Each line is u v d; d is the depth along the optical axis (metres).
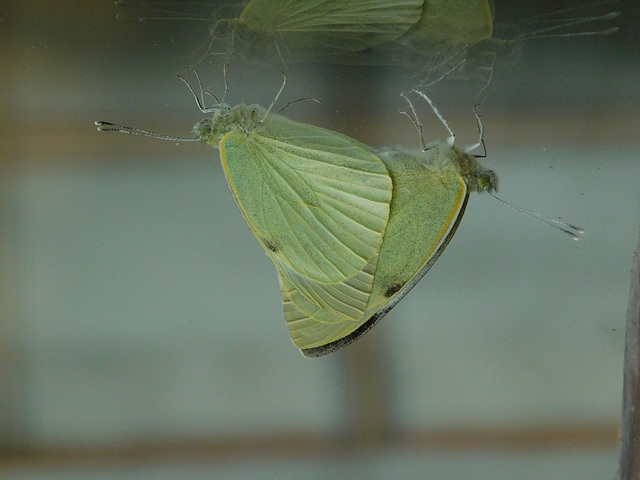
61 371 0.57
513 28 0.55
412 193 0.53
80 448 0.57
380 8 0.54
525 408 0.56
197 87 0.55
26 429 0.57
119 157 0.57
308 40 0.54
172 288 0.57
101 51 0.55
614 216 0.55
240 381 0.57
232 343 0.57
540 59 0.55
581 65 0.55
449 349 0.57
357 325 0.54
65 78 0.56
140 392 0.57
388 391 0.56
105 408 0.57
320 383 0.57
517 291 0.56
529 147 0.55
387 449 0.56
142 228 0.57
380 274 0.54
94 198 0.57
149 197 0.57
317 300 0.54
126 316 0.57
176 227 0.57
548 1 0.55
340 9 0.54
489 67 0.55
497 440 0.56
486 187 0.54
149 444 0.57
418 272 0.54
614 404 0.56
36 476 0.57
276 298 0.57
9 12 0.55
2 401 0.57
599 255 0.56
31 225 0.57
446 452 0.56
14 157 0.57
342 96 0.55
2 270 0.57
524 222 0.56
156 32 0.55
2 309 0.57
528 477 0.56
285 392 0.57
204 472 0.56
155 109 0.55
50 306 0.57
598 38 0.55
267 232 0.54
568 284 0.56
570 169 0.55
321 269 0.54
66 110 0.56
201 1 0.55
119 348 0.57
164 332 0.57
